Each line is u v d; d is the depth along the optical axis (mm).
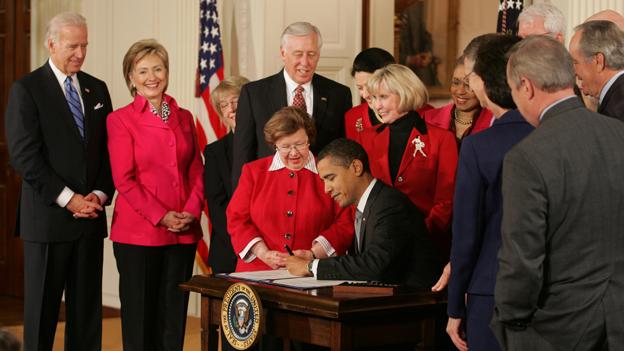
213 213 5336
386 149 4434
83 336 5434
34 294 5324
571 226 2828
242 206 4504
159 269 5359
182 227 5262
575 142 2846
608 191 2830
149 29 8281
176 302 5371
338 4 7570
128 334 5320
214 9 7391
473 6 7668
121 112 5344
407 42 7953
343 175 3908
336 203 4438
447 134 4434
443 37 7832
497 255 2982
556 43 2973
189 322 7590
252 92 5059
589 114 2916
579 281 2834
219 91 5484
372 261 3799
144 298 5293
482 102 3391
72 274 5414
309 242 4434
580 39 3570
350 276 3832
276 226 4438
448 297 3367
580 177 2816
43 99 5305
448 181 4363
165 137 5332
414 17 7930
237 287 3703
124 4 8492
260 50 7402
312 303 3484
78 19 5387
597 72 3541
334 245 4312
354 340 3467
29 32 8914
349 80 7633
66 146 5332
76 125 5375
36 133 5270
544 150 2830
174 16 8047
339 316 3373
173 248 5355
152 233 5254
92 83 5516
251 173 4516
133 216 5289
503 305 2867
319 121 5043
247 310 3652
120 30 8531
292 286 3703
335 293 3566
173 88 8094
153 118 5328
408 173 4391
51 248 5320
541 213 2801
